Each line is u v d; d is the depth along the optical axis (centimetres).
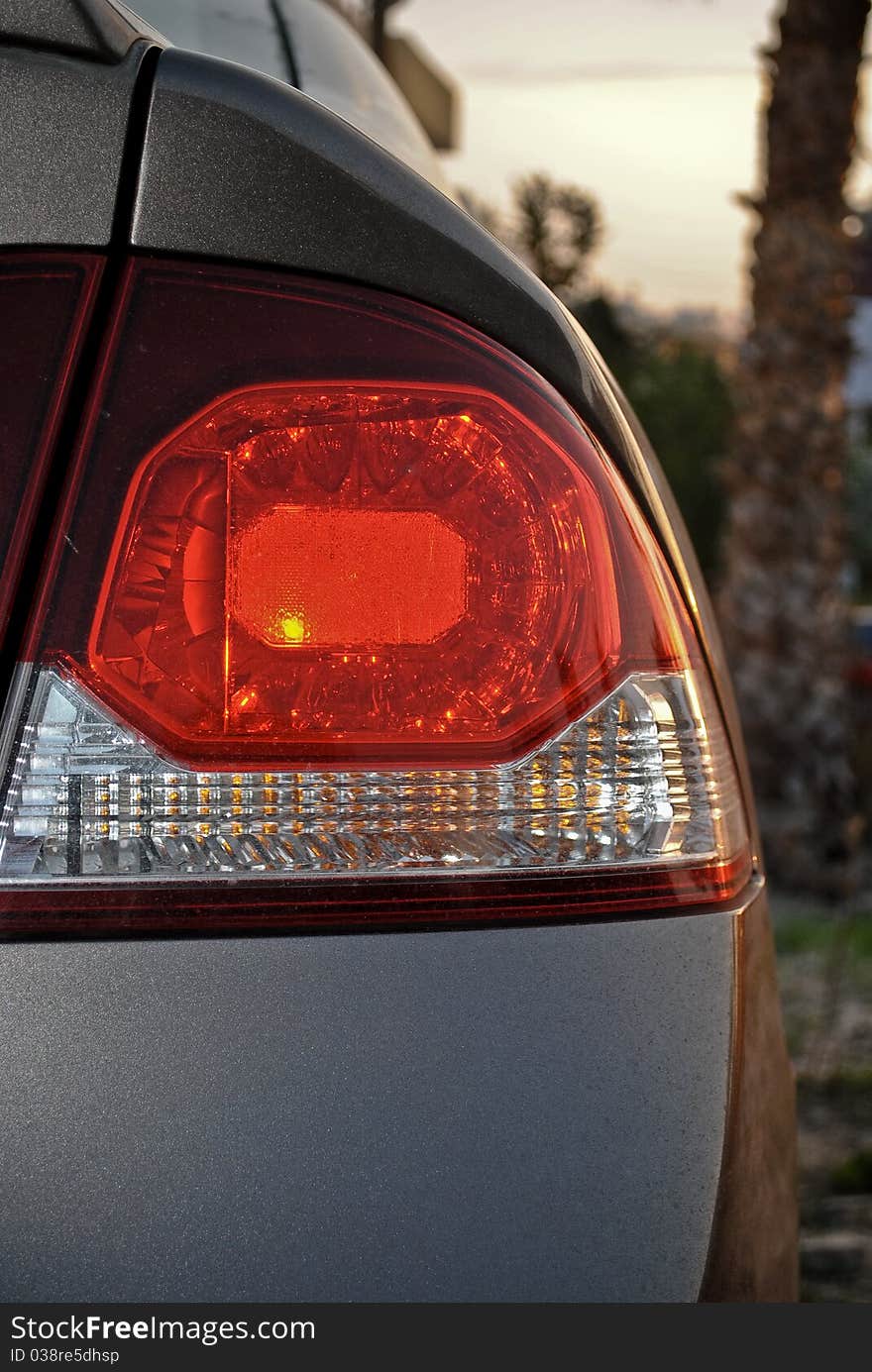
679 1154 93
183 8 161
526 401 97
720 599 662
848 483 653
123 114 94
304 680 93
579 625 97
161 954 89
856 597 1848
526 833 95
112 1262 87
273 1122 88
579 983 93
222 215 94
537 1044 92
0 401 91
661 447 1695
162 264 93
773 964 113
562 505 97
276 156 95
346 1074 89
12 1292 87
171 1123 88
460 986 92
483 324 97
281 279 94
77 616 91
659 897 97
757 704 610
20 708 90
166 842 91
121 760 91
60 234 92
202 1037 88
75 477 92
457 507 96
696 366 1739
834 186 625
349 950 91
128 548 92
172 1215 87
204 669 92
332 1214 88
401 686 94
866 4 614
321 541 94
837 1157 310
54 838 90
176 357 93
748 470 630
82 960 88
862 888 580
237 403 93
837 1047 371
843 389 641
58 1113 87
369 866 92
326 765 93
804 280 625
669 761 99
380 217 96
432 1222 89
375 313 95
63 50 94
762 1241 103
